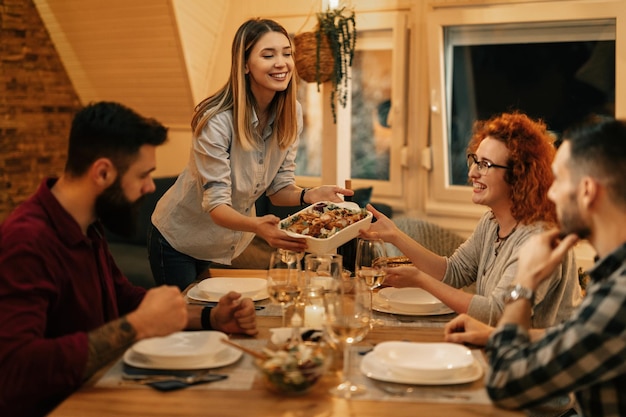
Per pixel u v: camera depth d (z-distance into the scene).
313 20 4.41
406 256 2.62
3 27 4.89
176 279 3.08
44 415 1.74
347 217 2.41
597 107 3.90
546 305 2.19
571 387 1.48
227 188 2.72
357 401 1.62
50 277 1.76
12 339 1.64
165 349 1.85
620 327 1.43
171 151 5.02
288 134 2.86
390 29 4.31
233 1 4.61
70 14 4.54
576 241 1.64
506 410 1.57
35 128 5.12
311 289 2.10
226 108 2.72
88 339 1.67
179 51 4.40
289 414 1.54
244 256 4.00
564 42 3.90
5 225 1.78
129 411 1.56
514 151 2.24
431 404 1.60
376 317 2.23
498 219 2.34
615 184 1.49
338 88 4.08
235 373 1.77
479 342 1.93
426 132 4.37
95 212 1.88
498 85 4.11
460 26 4.11
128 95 4.90
